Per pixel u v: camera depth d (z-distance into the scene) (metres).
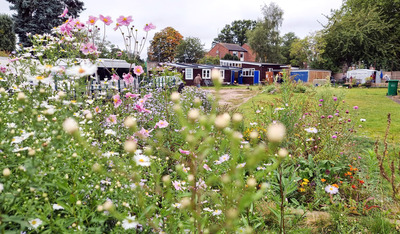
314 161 3.84
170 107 4.63
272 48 49.69
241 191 1.01
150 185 1.89
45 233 1.40
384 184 3.51
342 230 2.62
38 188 1.37
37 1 26.88
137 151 1.68
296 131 4.44
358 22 34.41
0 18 23.09
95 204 1.60
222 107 6.14
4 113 2.07
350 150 4.41
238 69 38.59
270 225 2.54
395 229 2.62
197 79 21.58
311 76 36.38
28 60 3.04
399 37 34.62
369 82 30.16
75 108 1.83
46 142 1.41
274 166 0.97
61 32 3.35
